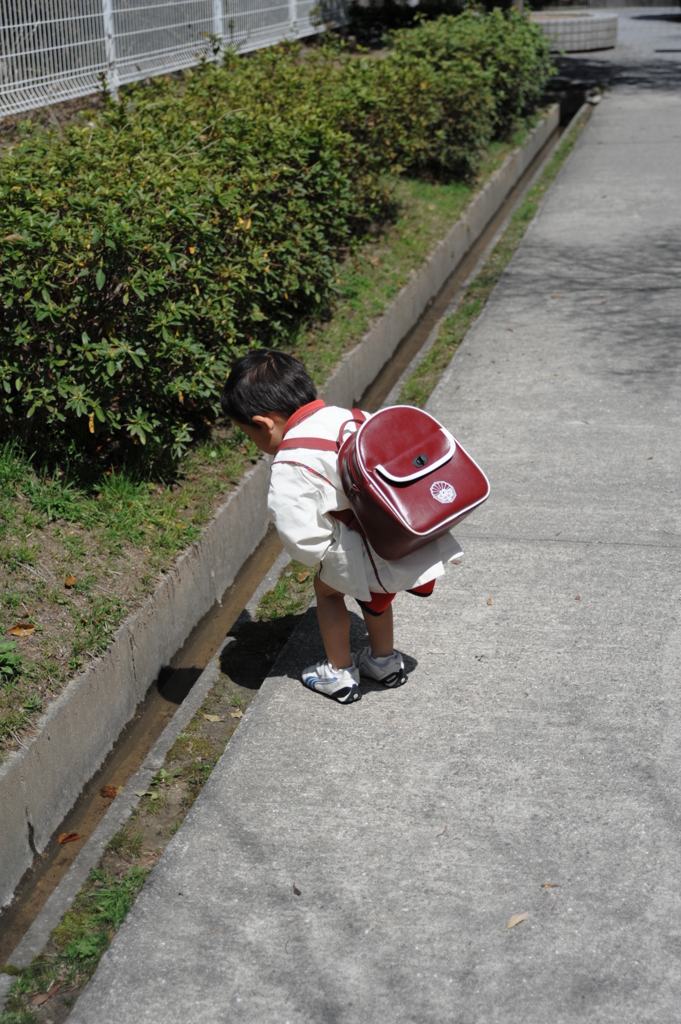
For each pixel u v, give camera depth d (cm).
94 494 416
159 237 413
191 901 250
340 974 229
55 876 289
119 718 341
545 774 284
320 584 306
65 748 304
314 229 575
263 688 330
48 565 362
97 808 316
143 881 276
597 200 984
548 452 489
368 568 280
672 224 888
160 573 377
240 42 1141
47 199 413
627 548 400
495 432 515
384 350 657
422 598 374
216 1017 221
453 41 998
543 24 2214
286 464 271
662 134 1262
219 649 393
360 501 263
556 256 821
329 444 270
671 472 461
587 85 1664
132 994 227
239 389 279
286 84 726
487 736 301
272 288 536
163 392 417
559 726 303
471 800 276
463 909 243
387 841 265
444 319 713
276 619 398
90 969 250
